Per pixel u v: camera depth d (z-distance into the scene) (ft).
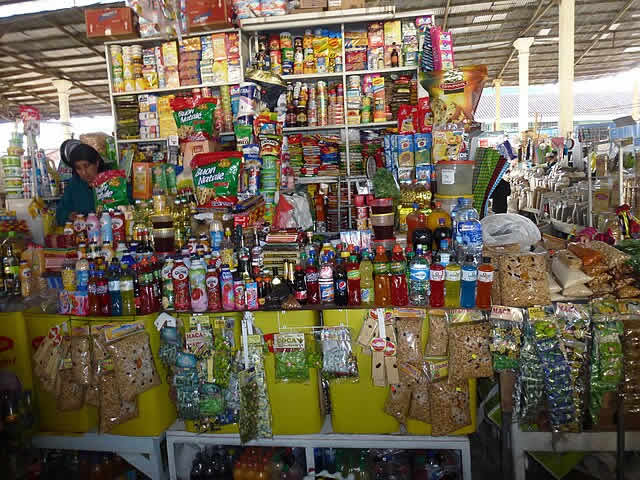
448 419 7.32
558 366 6.69
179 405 7.85
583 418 7.13
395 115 13.06
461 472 7.82
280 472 8.24
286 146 10.87
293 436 7.89
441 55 11.78
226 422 8.10
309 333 7.52
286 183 10.69
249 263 7.81
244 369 7.63
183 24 11.84
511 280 6.88
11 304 8.49
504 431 7.48
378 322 7.20
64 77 38.96
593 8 32.55
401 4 29.14
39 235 10.21
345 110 13.04
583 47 42.11
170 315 7.71
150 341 7.88
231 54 12.81
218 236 8.22
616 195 10.98
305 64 13.14
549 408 6.77
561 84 29.30
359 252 7.93
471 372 7.02
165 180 10.94
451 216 8.69
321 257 7.63
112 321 7.81
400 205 9.43
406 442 7.63
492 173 10.45
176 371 7.75
